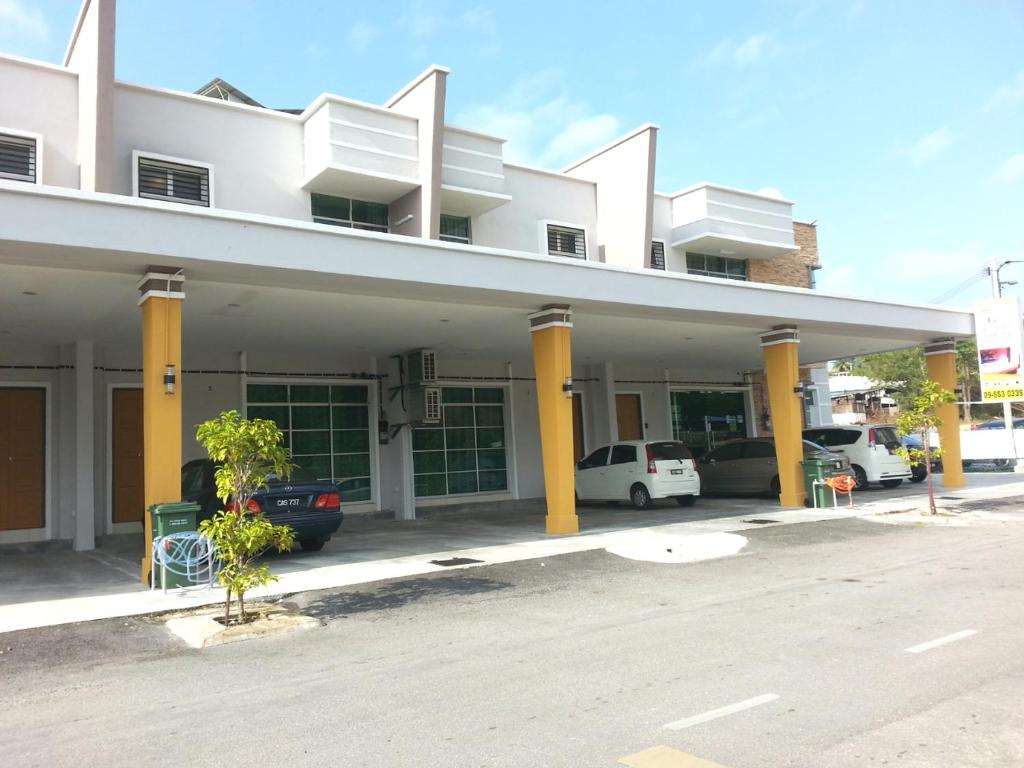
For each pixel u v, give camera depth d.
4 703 5.49
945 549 10.71
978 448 26.45
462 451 20.22
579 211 19.66
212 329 14.12
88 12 12.55
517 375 21.30
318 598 8.76
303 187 15.16
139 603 8.60
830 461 16.50
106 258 9.14
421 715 4.93
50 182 12.64
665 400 23.94
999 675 5.26
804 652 5.97
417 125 15.55
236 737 4.68
